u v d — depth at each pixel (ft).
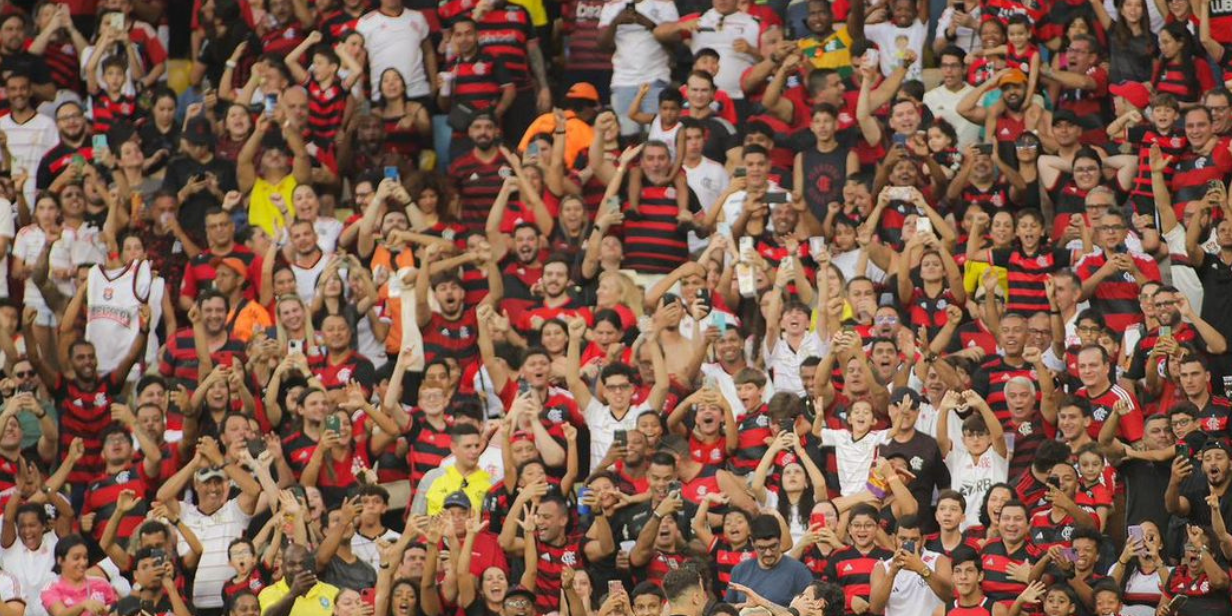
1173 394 163.53
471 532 151.53
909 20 198.29
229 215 183.32
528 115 200.44
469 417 163.73
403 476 167.22
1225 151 182.19
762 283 175.32
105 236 188.14
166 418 169.58
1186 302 169.68
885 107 190.39
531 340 176.04
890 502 154.30
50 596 157.99
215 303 175.73
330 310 178.19
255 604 155.02
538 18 205.26
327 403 165.89
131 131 194.80
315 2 205.16
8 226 186.80
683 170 183.42
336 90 195.31
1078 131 184.65
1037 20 197.77
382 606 151.64
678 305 168.04
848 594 149.69
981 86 188.65
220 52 208.95
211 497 162.09
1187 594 150.82
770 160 188.55
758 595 144.46
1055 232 183.32
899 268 174.60
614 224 181.57
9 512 161.89
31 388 177.47
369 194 187.52
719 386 167.84
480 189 190.08
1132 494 157.17
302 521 158.51
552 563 153.79
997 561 149.07
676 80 201.05
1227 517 154.92
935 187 185.37
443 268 177.88
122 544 163.84
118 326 179.22
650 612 140.87
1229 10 195.83
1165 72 194.29
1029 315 174.60
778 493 157.58
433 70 202.28
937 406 163.73
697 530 153.99
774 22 198.70
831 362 162.09
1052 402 160.56
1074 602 147.02
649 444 159.22
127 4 211.20
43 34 205.77
